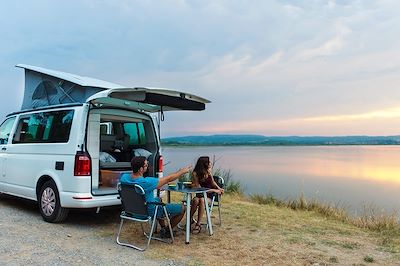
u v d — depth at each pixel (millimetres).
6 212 7117
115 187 6246
